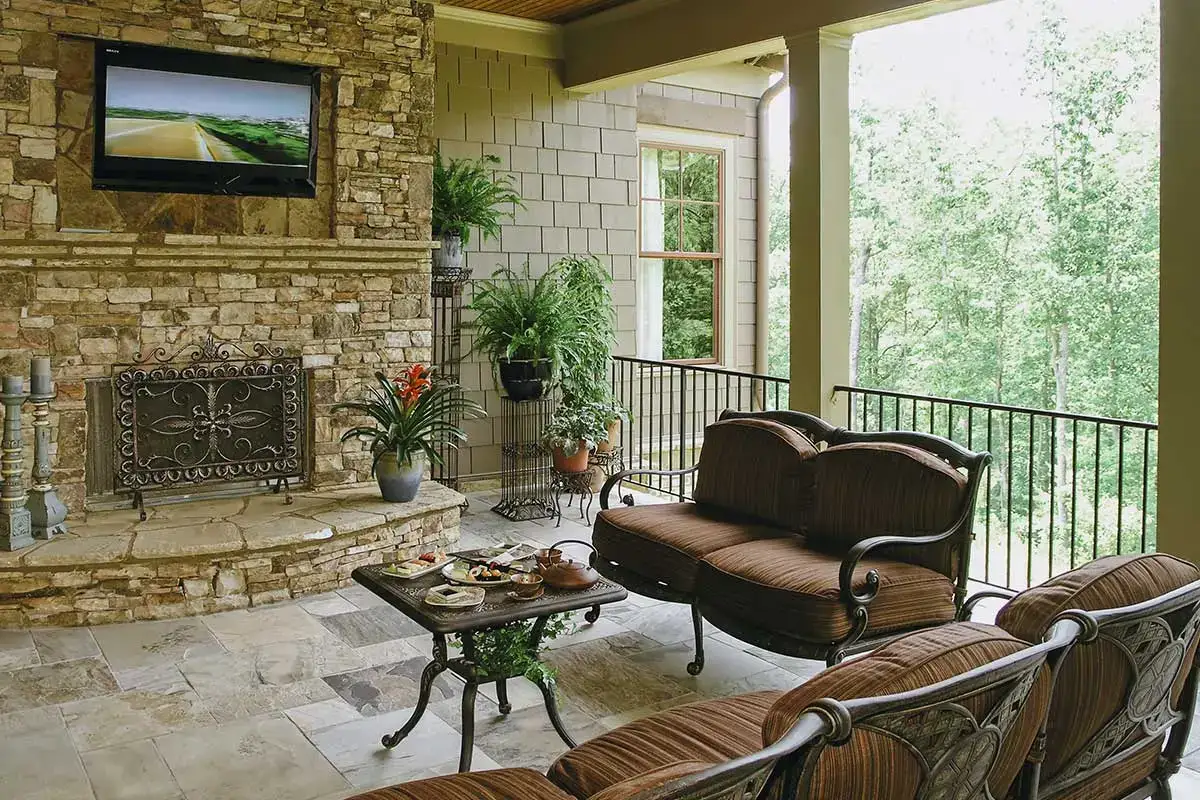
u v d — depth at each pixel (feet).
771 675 12.98
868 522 12.31
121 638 14.12
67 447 16.25
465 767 9.96
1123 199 43.04
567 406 23.62
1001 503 47.42
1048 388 45.68
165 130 16.56
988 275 46.73
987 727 5.88
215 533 15.78
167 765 10.33
